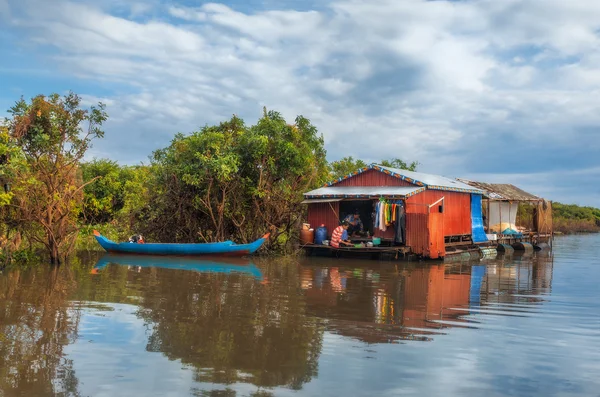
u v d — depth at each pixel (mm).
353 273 16828
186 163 22516
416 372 6844
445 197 24531
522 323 9719
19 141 16297
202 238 23266
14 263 16547
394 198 21156
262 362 7145
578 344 8289
